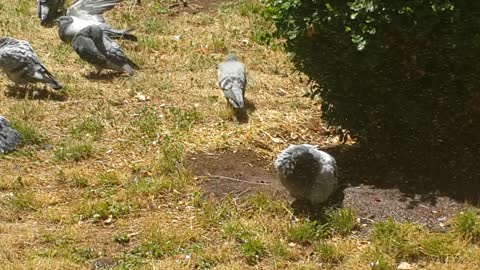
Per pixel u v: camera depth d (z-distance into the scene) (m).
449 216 4.58
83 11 6.71
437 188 4.74
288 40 4.91
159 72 6.27
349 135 5.08
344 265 4.35
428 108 4.80
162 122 5.54
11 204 4.78
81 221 4.66
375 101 4.81
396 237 4.43
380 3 4.58
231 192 4.82
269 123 5.54
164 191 4.86
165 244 4.46
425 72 4.75
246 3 7.29
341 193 4.73
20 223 4.65
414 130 4.90
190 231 4.54
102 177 4.97
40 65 5.82
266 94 5.93
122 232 4.58
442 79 4.75
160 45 6.64
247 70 6.29
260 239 4.46
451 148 4.93
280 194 4.77
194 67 6.34
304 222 4.56
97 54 6.09
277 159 4.64
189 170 5.00
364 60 4.66
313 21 4.70
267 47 6.61
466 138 4.91
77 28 6.56
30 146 5.29
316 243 4.45
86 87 5.95
